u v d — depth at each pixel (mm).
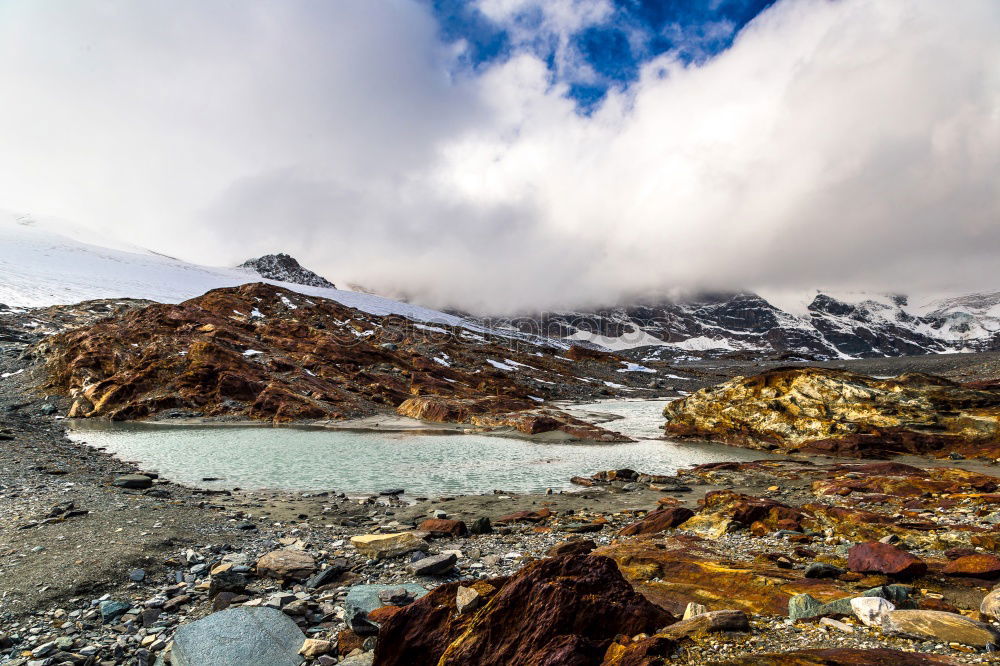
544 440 37719
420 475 23953
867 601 6211
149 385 43875
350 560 11125
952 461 26984
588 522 15312
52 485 16781
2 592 8445
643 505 18203
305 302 106500
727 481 23062
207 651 6789
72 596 8523
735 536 12414
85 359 46375
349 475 23422
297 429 39656
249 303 97875
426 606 6621
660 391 100938
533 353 136375
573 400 80688
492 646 5742
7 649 7004
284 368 53062
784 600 7219
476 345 114625
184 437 33344
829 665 4535
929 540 10727
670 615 6461
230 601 8617
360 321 106188
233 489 19781
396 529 14195
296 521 14914
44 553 10141
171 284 129000
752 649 5254
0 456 21219
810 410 34531
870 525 12203
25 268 105875
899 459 28609
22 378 45750
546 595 6047
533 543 12805
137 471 22172
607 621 5906
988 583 7820
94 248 152125
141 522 12750
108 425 37469
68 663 6719
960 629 5270
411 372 64375
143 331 53625
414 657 6148
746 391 38750
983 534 10609
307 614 8180
